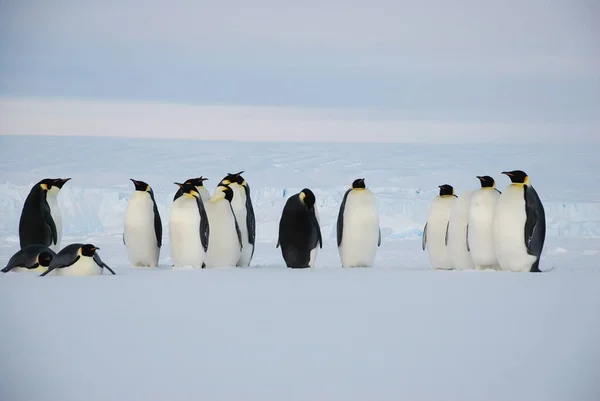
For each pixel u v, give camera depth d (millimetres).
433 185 70812
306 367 12773
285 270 26594
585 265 33344
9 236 47906
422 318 16594
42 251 25469
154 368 12688
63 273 24219
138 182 28875
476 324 15945
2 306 17953
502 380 12078
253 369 12617
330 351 13727
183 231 26875
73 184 66375
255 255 40500
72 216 54094
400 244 47312
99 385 11820
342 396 11391
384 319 16500
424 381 12055
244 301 18875
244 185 29688
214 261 28047
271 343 14305
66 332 15164
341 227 28234
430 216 28359
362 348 13922
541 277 24031
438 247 28281
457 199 27641
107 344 14156
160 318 16547
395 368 12711
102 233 51781
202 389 11672
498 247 26156
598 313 17234
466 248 27359
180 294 20000
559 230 54031
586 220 55688
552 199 62188
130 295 19766
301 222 27734
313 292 20469
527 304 18438
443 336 14836
